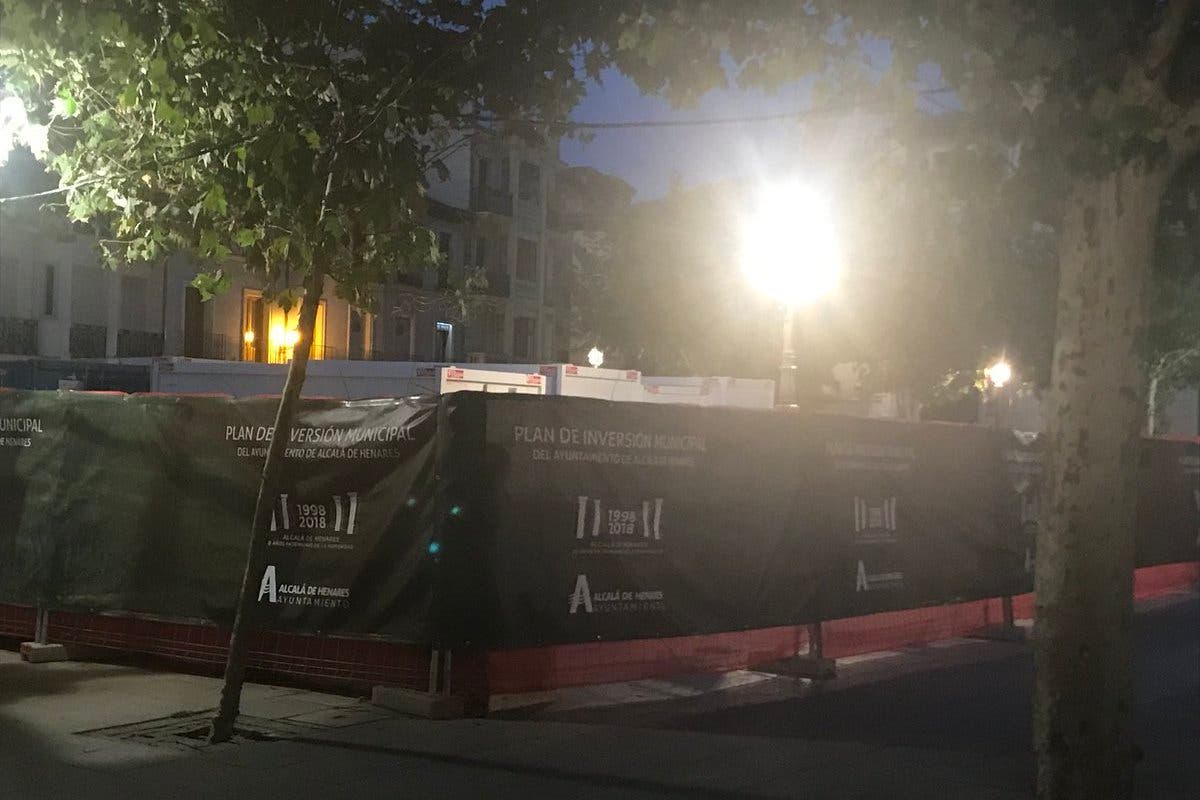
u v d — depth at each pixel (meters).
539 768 7.84
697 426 10.45
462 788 7.36
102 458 11.01
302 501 9.82
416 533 9.30
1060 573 7.05
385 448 9.47
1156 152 7.00
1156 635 14.98
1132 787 7.11
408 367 21.86
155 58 8.67
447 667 9.17
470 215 50.19
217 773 7.59
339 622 9.59
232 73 8.95
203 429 10.45
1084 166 6.92
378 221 9.01
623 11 9.16
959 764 8.23
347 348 45.16
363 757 8.01
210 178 9.30
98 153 10.34
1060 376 7.11
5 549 11.52
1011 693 11.02
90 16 8.44
